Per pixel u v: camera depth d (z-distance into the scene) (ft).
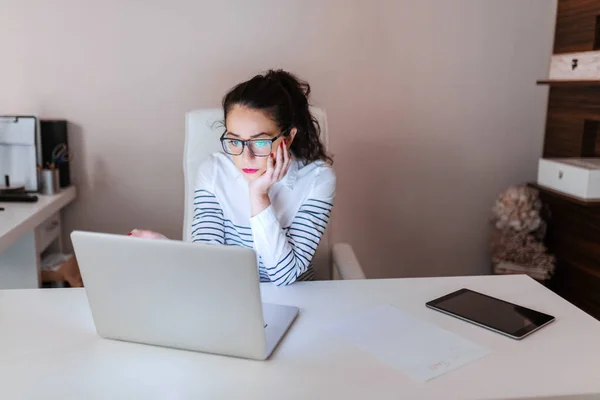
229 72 7.04
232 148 4.21
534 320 3.62
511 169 7.78
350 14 7.07
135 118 7.04
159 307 3.18
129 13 6.79
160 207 7.30
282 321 3.56
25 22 6.71
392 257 7.83
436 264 7.93
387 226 7.72
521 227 7.09
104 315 3.32
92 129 7.02
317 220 4.66
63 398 2.78
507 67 7.48
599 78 6.33
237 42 6.98
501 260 7.16
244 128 4.10
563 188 6.47
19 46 6.75
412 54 7.27
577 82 6.37
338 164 7.44
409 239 7.80
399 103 7.38
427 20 7.21
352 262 5.26
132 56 6.89
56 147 6.73
